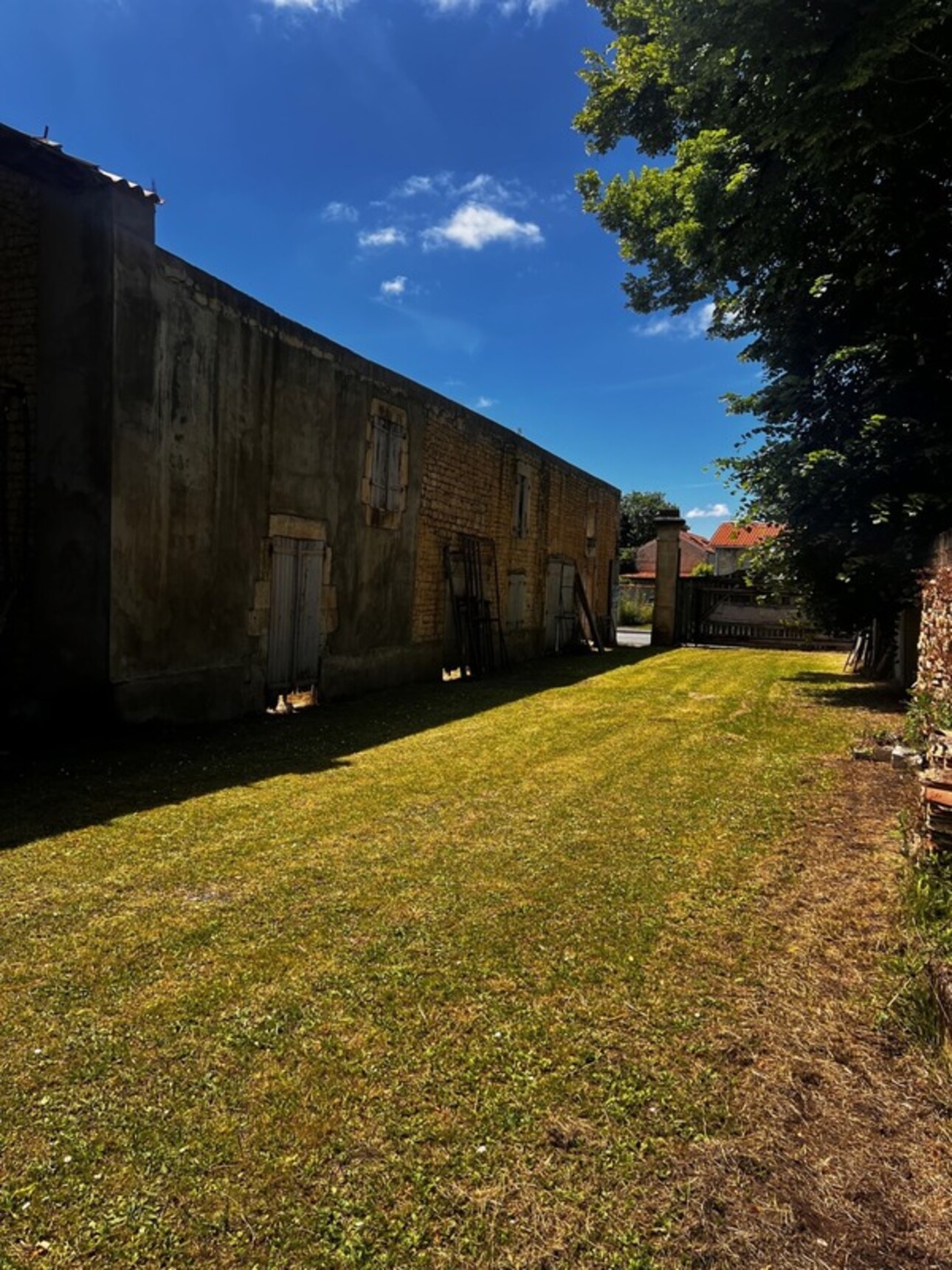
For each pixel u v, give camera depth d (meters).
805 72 5.28
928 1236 1.56
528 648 14.66
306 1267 1.46
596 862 3.59
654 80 9.56
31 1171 1.67
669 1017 2.32
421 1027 2.24
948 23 5.02
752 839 3.96
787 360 9.09
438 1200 1.62
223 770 5.20
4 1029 2.18
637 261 12.63
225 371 6.81
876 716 7.82
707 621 19.77
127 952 2.64
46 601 5.92
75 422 5.78
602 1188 1.67
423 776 5.18
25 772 5.00
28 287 5.90
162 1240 1.51
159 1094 1.92
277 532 7.61
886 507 7.54
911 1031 2.26
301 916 2.96
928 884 2.85
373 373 9.08
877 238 7.24
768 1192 1.67
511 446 13.33
